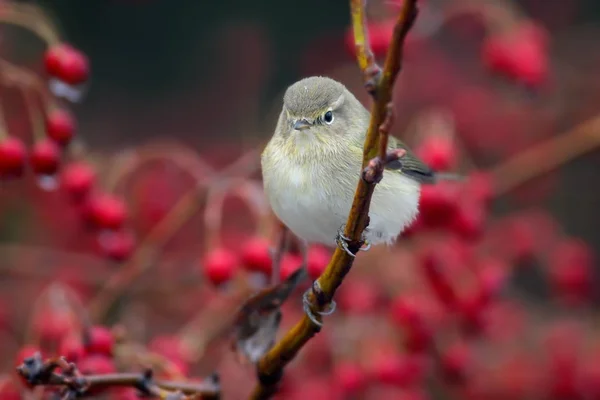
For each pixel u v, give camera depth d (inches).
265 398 250.5
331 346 388.2
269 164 287.9
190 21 597.3
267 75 589.0
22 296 436.1
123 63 588.4
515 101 534.0
